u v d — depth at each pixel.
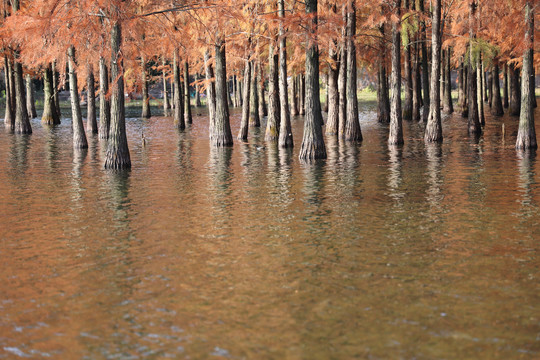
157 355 6.73
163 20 22.69
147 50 21.62
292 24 23.05
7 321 7.70
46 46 20.56
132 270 9.72
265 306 8.12
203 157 24.67
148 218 13.45
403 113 44.69
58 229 12.48
